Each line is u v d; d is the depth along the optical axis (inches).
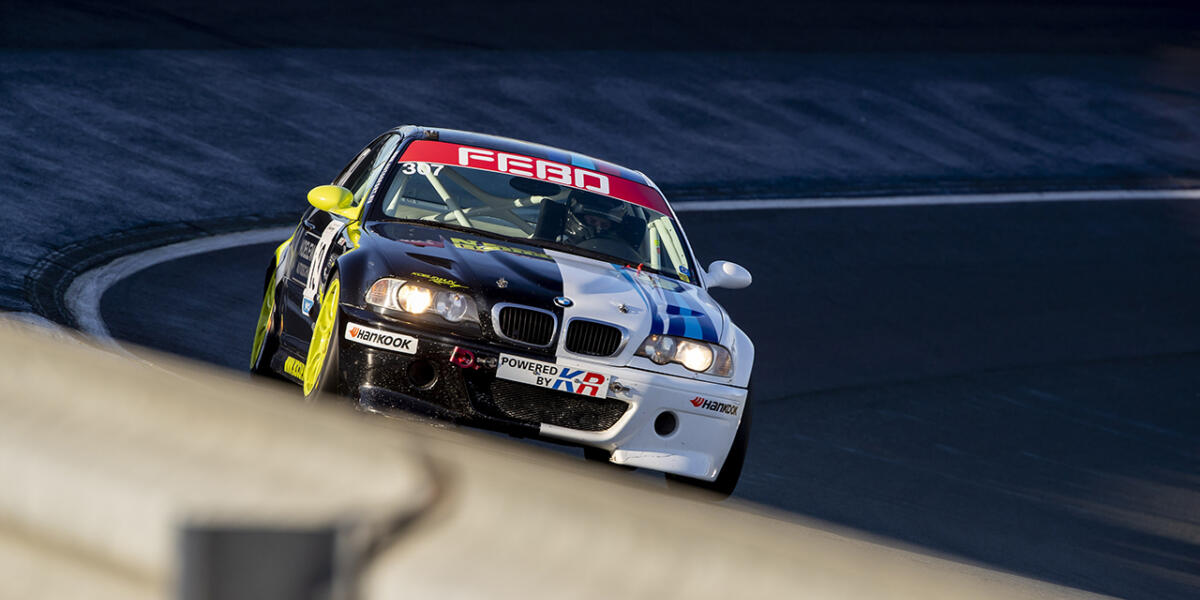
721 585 211.8
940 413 1284.4
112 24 2076.8
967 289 1827.0
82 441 245.3
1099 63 3336.6
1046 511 991.0
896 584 227.1
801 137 2422.5
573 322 741.3
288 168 1718.8
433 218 845.2
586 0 2908.5
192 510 211.2
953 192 2337.6
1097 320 1803.6
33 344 271.3
